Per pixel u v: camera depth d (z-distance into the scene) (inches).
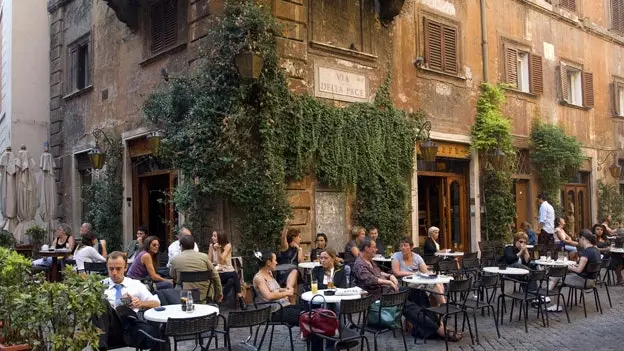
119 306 238.5
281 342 318.3
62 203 685.9
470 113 637.3
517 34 714.8
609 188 859.4
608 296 425.7
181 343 316.2
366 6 529.7
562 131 737.0
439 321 318.0
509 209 652.7
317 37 485.4
